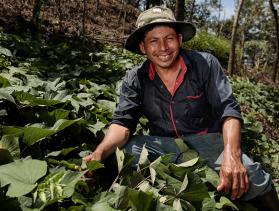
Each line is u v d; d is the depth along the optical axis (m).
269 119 8.01
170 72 2.55
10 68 4.52
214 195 2.39
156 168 2.30
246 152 4.21
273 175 3.97
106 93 4.39
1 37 6.95
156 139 2.70
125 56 9.70
